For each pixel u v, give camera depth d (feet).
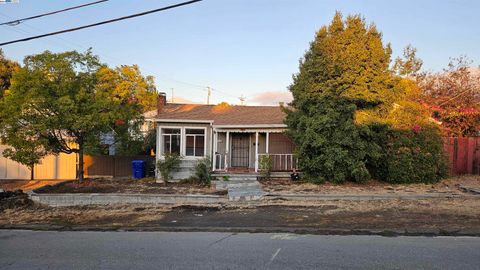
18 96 49.70
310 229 27.91
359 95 52.39
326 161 50.65
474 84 88.02
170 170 59.62
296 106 58.39
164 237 26.81
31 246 24.63
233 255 21.39
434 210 33.96
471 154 56.24
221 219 33.01
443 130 59.98
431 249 21.83
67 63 51.75
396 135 51.96
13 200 45.42
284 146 66.49
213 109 73.05
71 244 25.02
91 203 45.50
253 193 44.75
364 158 52.54
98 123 51.60
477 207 34.94
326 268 18.53
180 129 63.31
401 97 54.75
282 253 21.58
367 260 19.79
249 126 61.77
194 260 20.49
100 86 55.42
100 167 76.13
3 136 51.34
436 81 90.84
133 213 37.50
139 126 69.36
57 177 75.31
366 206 36.99
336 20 54.80
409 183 51.31
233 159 68.59
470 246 22.47
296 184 52.60
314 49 55.62
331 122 50.75
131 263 20.12
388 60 53.83
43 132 50.47
